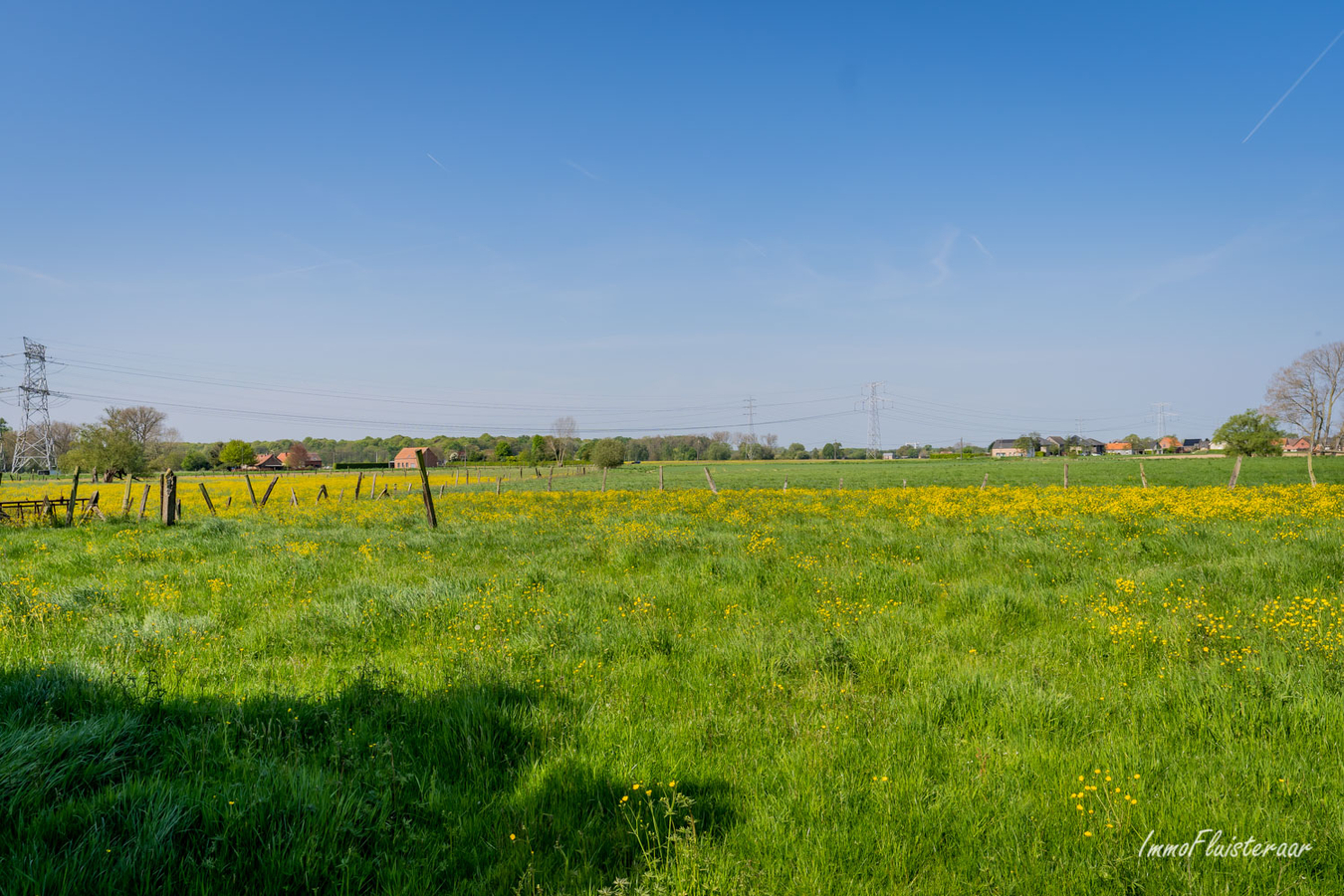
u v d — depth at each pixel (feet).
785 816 11.94
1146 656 20.24
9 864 9.21
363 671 17.35
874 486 158.61
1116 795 12.28
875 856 11.02
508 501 95.20
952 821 11.83
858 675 19.33
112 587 30.14
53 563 36.70
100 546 43.50
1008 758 14.03
